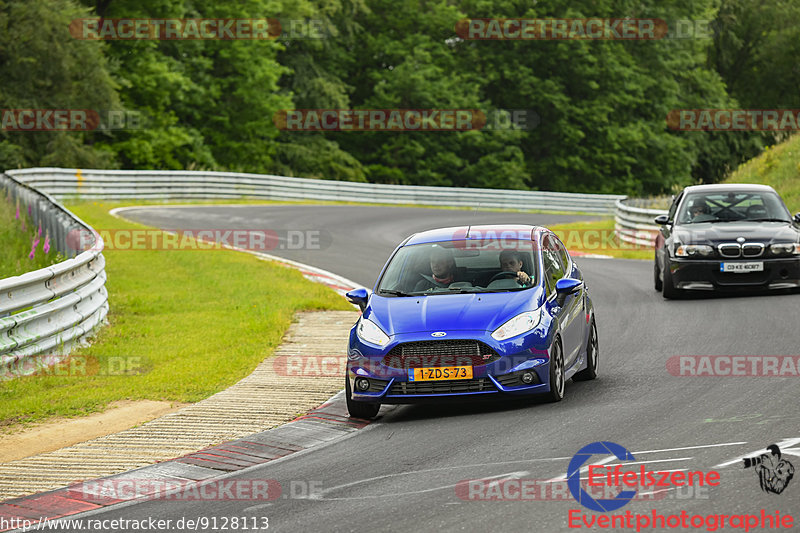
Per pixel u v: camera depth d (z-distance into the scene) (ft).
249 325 108.78
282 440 64.49
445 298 71.82
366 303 74.54
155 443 64.49
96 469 59.00
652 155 504.43
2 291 83.41
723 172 539.29
